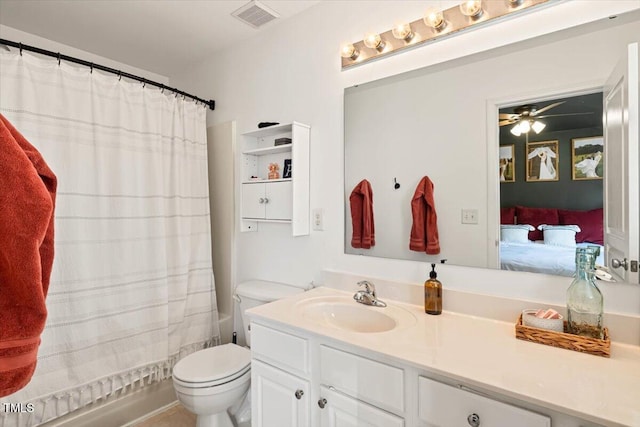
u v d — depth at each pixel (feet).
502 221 4.27
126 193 6.09
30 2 5.84
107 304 5.81
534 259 4.05
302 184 5.90
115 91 6.04
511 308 4.10
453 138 4.63
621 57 3.54
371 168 5.38
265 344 4.39
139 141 6.34
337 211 5.74
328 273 5.77
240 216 6.75
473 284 4.47
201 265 7.30
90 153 5.72
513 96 4.19
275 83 6.64
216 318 7.51
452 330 3.86
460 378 2.83
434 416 3.06
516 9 4.07
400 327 3.98
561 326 3.51
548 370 2.91
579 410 2.33
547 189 3.96
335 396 3.71
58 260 5.32
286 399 4.15
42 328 2.36
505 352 3.27
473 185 4.48
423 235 4.88
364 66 5.44
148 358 6.27
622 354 3.22
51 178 2.75
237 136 7.45
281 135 6.57
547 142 3.96
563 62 3.87
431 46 4.81
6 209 2.19
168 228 6.79
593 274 3.43
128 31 6.84
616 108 3.55
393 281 5.07
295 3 5.96
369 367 3.43
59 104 5.38
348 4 5.59
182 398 4.92
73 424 5.42
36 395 5.04
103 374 5.73
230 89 7.56
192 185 7.24
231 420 5.63
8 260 2.20
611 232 3.57
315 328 3.89
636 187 3.44
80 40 7.19
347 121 5.62
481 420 2.81
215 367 5.23
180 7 6.03
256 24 6.59
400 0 5.04
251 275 7.18
